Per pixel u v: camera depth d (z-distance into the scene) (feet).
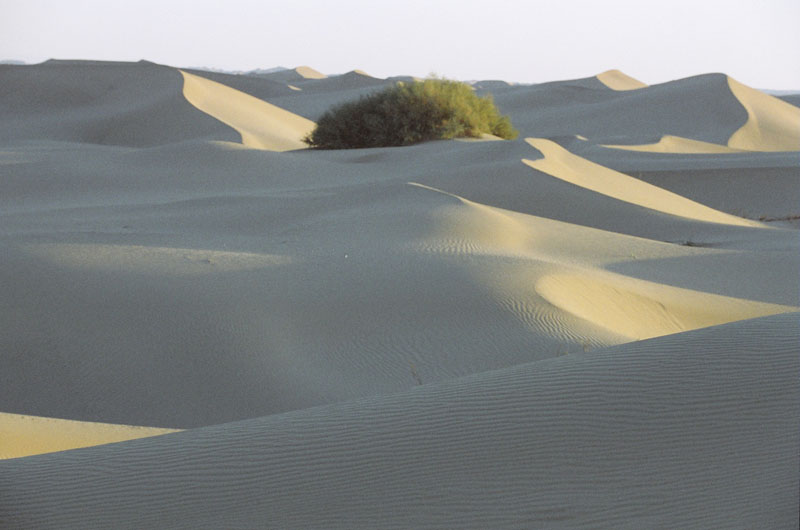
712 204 209.97
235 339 60.08
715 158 252.83
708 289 89.86
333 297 66.54
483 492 21.08
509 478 21.42
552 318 63.10
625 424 22.52
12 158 190.80
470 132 230.68
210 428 28.22
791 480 18.86
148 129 333.42
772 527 17.65
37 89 417.49
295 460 24.23
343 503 21.76
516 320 62.44
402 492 21.72
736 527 18.01
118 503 23.72
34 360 57.88
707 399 22.74
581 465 21.33
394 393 28.27
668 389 23.58
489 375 27.86
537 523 19.67
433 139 224.94
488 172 158.51
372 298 66.28
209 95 365.40
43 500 24.40
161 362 57.62
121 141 331.57
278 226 105.40
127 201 141.79
